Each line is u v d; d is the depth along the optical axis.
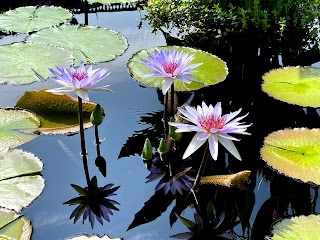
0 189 1.70
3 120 2.09
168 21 3.42
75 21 3.77
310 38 3.19
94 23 3.73
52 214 1.69
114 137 2.19
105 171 1.96
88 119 2.22
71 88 1.81
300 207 1.78
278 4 3.19
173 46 2.89
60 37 3.02
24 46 2.79
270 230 1.58
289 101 2.34
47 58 2.68
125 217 1.71
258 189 1.90
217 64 2.71
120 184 1.89
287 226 1.58
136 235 1.63
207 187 1.88
